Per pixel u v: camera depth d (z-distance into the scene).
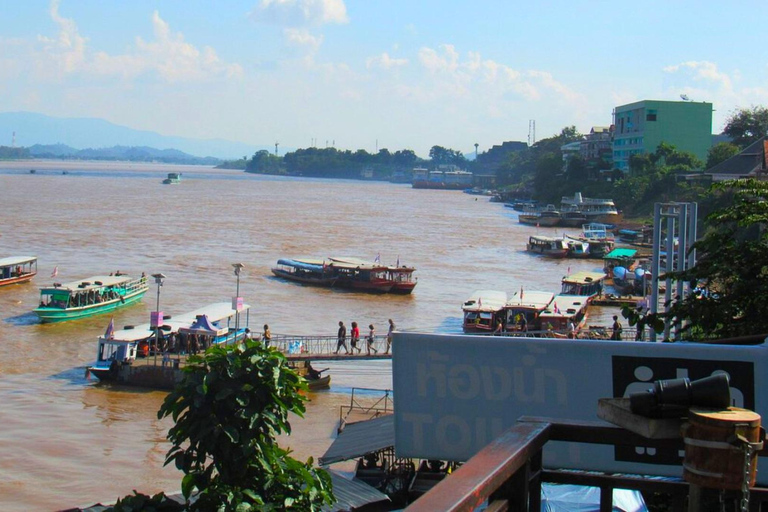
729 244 15.68
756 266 15.10
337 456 23.75
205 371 11.39
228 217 127.88
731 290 15.63
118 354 39.38
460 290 68.25
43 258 75.75
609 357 6.87
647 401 4.33
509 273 78.50
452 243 101.19
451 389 7.05
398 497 23.19
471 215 154.00
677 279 16.27
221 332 43.00
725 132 132.50
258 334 44.78
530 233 117.88
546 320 50.84
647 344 6.82
